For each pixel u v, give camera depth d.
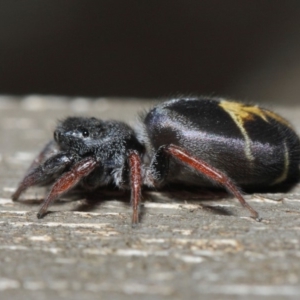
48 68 0.11
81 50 0.11
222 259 0.05
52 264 0.05
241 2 0.11
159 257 0.05
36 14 0.11
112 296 0.05
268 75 0.11
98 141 0.06
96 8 0.11
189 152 0.06
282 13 0.11
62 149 0.06
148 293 0.05
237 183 0.06
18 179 0.06
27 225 0.06
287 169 0.06
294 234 0.05
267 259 0.05
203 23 0.11
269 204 0.06
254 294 0.05
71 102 0.08
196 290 0.05
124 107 0.07
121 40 0.11
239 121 0.06
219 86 0.11
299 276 0.05
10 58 0.11
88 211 0.06
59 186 0.06
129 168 0.06
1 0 0.11
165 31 0.11
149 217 0.06
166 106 0.06
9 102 0.08
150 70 0.11
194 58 0.11
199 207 0.06
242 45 0.11
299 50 0.11
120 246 0.05
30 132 0.07
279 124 0.06
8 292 0.05
